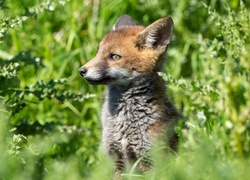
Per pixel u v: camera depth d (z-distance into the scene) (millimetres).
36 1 18078
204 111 13570
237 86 13367
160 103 13469
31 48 17984
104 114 13742
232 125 12992
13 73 13586
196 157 11188
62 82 14414
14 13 17734
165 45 13805
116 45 13719
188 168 11500
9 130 12672
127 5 18438
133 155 13422
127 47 13695
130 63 13578
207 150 11305
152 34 13773
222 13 18156
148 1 18516
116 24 15320
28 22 18328
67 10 18391
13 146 11984
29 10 13930
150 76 13578
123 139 13430
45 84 14297
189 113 15453
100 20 18094
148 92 13453
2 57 16906
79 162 13883
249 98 13242
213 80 14312
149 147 13148
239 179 10258
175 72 17703
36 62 14656
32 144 13297
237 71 14031
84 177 12461
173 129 13289
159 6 18594
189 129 13523
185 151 13180
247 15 14078
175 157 12844
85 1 18578
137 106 13383
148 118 13305
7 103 13758
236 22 14141
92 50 17766
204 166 10711
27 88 14258
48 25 18328
